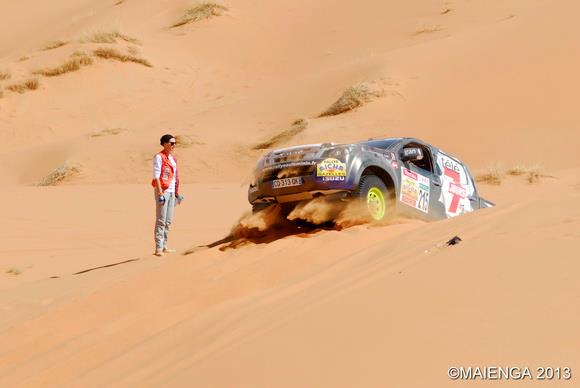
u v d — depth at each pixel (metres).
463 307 8.90
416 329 8.57
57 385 12.84
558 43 60.19
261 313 11.51
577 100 52.59
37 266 27.03
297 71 85.50
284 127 59.47
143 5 107.81
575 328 7.71
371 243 16.98
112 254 28.48
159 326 14.56
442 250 11.96
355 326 9.18
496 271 9.84
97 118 77.12
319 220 20.44
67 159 58.03
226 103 75.00
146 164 55.31
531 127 50.62
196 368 9.42
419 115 55.56
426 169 22.67
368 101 58.12
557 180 40.16
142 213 35.16
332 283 12.12
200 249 21.73
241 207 35.97
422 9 93.06
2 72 83.44
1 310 19.20
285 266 16.17
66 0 122.44
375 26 92.38
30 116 77.44
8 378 13.80
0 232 31.72
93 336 14.68
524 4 87.69
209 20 98.81
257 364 8.79
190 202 36.97
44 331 16.36
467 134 51.56
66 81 83.00
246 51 93.25
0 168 60.88
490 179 40.50
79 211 35.53
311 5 102.06
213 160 55.16
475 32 69.62
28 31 111.00
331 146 20.12
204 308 15.08
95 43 88.88
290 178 19.91
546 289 8.84
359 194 19.88
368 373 7.79
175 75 86.56
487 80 57.62
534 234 11.24
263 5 103.38
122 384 10.88
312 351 8.74
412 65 63.03
